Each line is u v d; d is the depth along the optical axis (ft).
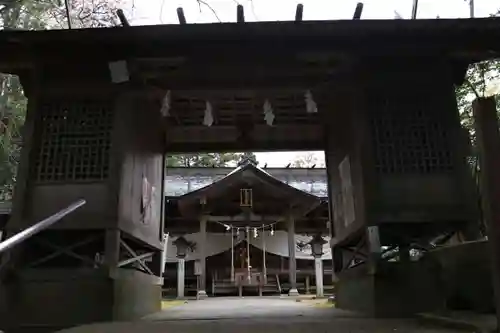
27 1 26.50
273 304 29.78
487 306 11.62
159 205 25.43
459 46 16.89
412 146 17.61
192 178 63.00
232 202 52.60
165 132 27.30
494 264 7.69
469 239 16.11
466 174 16.99
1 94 29.86
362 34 16.12
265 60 17.39
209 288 60.49
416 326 11.66
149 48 16.80
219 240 59.77
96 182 16.88
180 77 17.93
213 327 12.53
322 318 15.30
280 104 23.75
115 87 17.93
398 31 15.93
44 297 15.28
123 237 18.65
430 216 16.55
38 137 17.47
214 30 15.76
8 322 14.88
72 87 17.90
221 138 27.89
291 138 27.89
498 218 7.75
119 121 17.57
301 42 16.89
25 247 16.66
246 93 19.26
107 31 15.74
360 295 18.16
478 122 8.32
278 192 50.85
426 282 14.98
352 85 18.19
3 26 27.25
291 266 52.11
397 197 16.93
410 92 18.07
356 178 18.10
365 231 16.79
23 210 16.40
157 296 23.56
